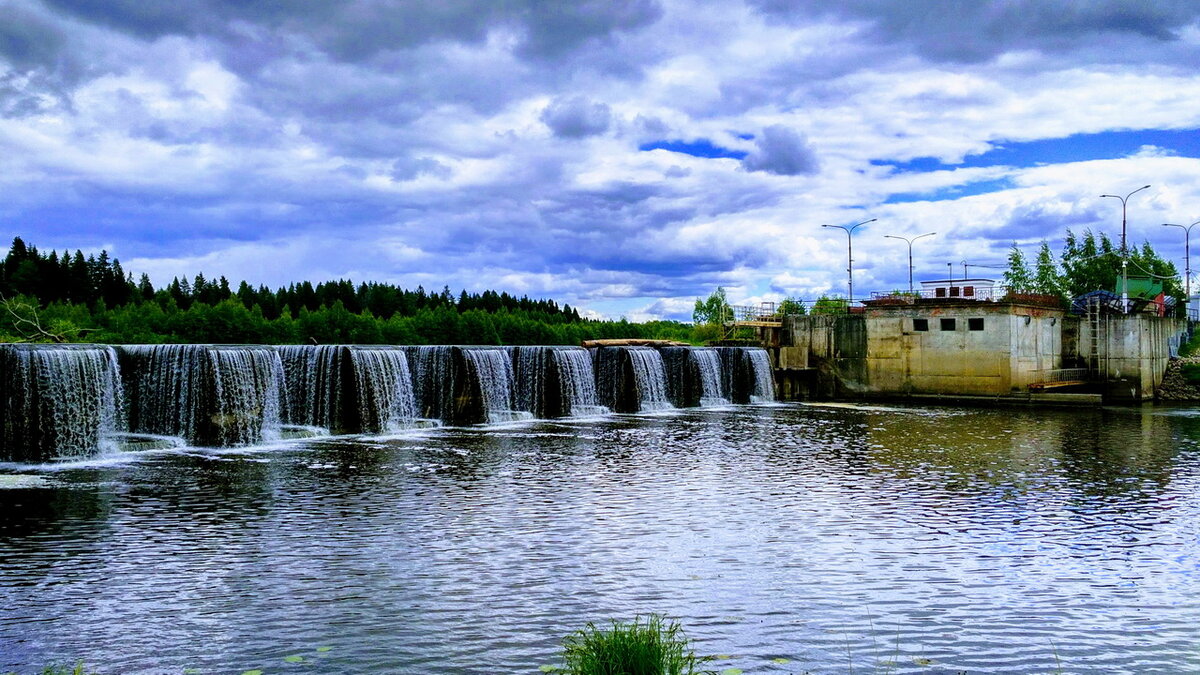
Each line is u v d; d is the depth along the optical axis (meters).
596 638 14.23
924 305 77.94
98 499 29.94
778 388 81.00
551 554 23.05
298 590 20.00
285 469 36.31
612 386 66.31
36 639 17.02
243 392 45.47
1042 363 79.06
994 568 21.84
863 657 16.17
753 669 15.56
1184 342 95.50
